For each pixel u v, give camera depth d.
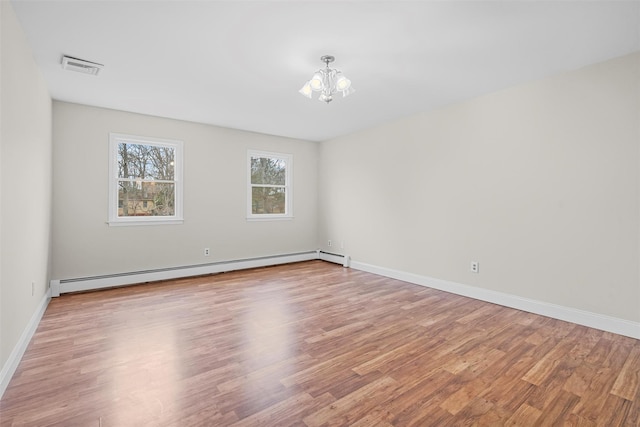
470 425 1.55
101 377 1.96
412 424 1.56
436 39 2.34
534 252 3.16
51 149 3.59
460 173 3.80
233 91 3.41
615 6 1.93
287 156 5.76
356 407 1.68
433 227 4.12
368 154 5.09
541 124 3.09
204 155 4.80
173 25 2.16
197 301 3.49
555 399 1.76
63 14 2.03
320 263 5.78
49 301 3.45
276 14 2.04
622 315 2.63
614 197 2.66
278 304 3.41
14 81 2.03
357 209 5.31
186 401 1.72
